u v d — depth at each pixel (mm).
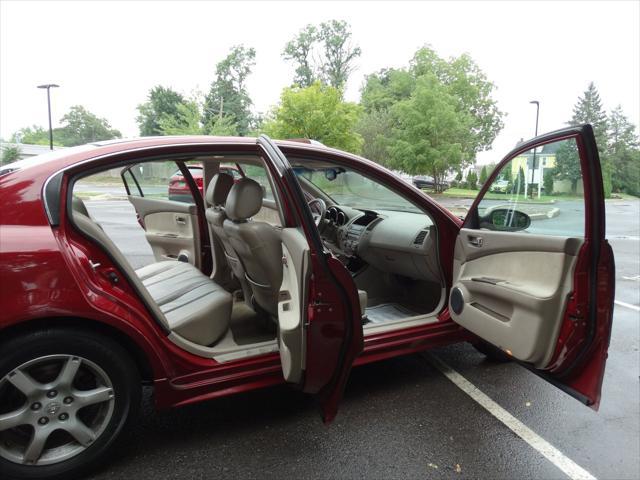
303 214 1844
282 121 18141
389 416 2311
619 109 63438
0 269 1527
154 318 1873
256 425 2217
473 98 35219
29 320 1579
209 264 3564
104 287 1728
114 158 1884
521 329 1963
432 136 23500
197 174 3672
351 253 3430
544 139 1973
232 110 47156
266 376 2113
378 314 3162
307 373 1856
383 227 3143
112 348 1741
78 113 60688
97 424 1786
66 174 1760
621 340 3617
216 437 2115
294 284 1924
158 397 1893
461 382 2686
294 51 52156
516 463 1967
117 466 1896
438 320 2596
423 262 2791
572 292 1794
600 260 1775
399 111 23844
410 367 2877
